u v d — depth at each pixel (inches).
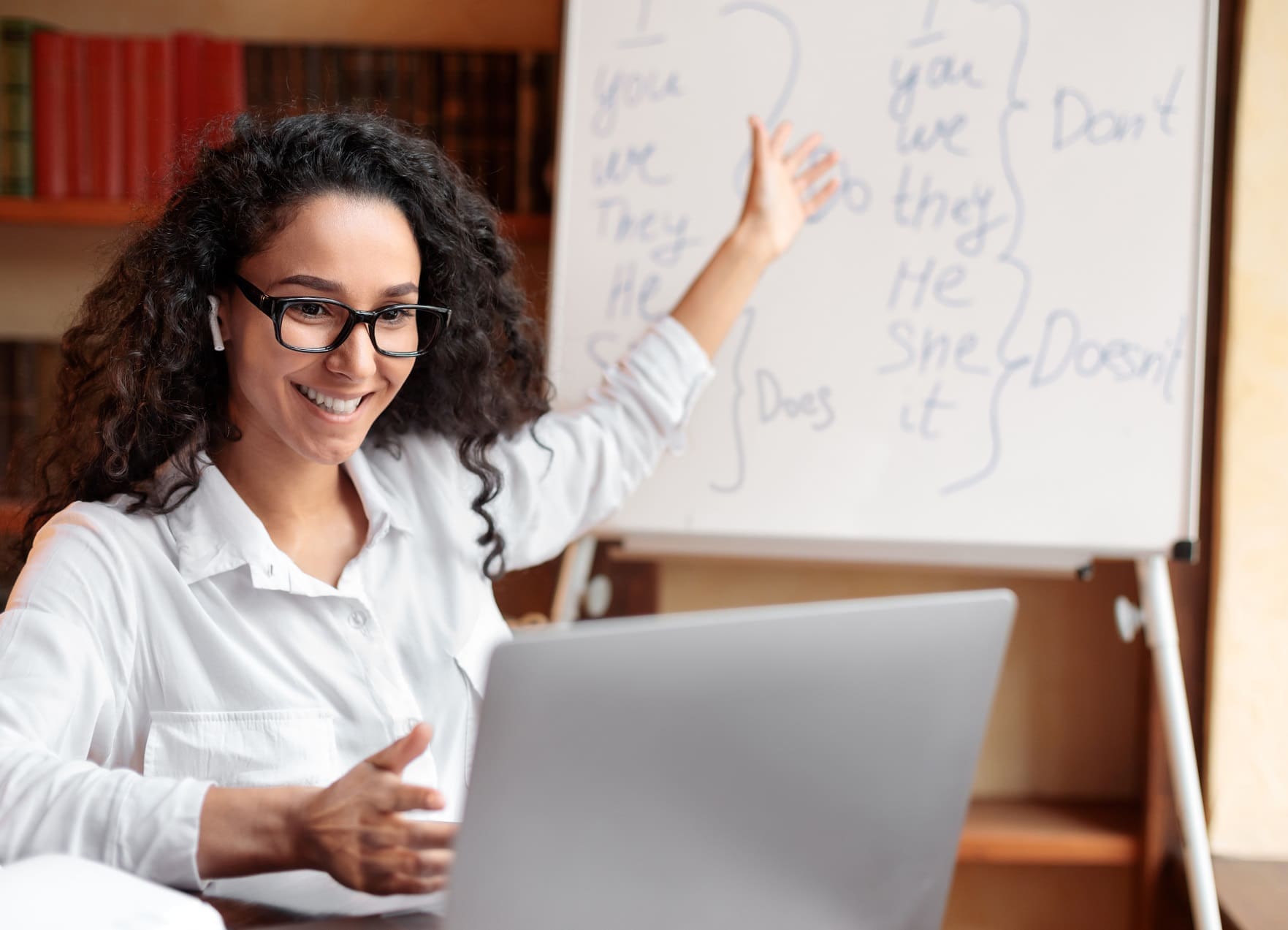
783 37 58.9
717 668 21.0
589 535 59.9
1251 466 61.7
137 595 34.4
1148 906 63.9
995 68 58.2
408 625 38.7
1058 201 57.9
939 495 58.1
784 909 24.0
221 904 29.0
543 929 20.6
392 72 65.6
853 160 58.6
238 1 71.9
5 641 31.1
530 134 65.8
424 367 41.6
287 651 35.5
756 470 58.8
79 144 65.1
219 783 34.4
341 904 31.4
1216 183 63.4
